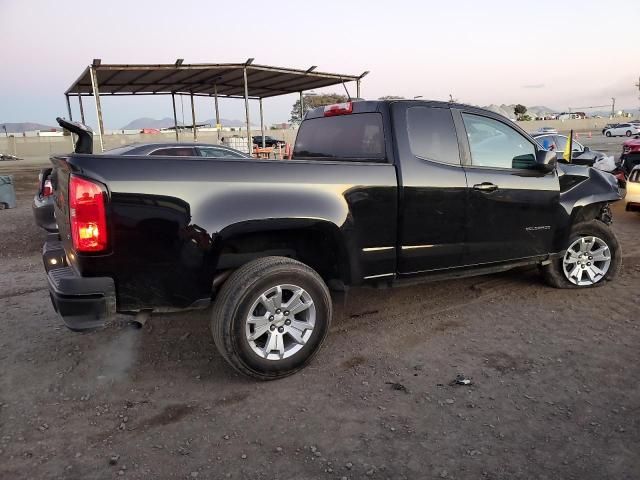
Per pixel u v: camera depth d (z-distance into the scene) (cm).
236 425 291
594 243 518
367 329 431
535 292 515
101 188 287
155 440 278
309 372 355
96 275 293
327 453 264
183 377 351
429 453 262
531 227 460
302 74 1611
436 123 411
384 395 321
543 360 365
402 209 385
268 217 328
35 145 5775
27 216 1112
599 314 452
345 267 369
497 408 303
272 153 1808
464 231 419
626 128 4916
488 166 436
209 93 2097
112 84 1670
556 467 248
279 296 334
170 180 303
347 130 430
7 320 465
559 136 1301
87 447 272
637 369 347
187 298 316
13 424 295
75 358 383
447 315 459
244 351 324
